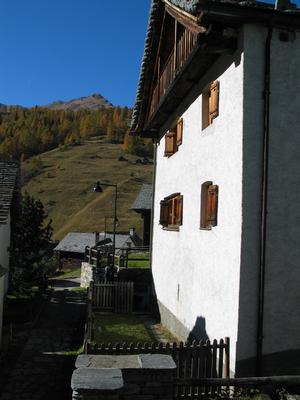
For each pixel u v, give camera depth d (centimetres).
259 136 808
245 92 805
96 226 7831
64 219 8544
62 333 1425
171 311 1327
